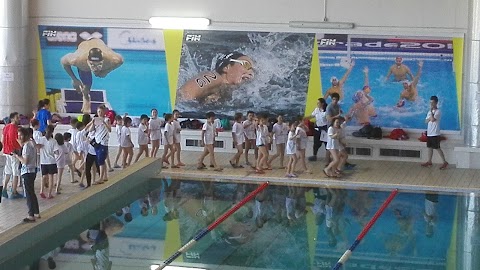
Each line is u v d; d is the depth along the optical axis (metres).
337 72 24.39
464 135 23.73
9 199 18.62
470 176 22.09
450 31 23.75
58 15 25.52
